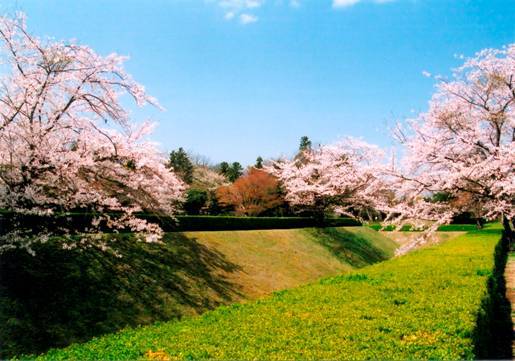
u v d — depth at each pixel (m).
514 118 19.22
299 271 23.77
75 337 11.18
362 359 4.52
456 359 4.53
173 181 18.59
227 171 78.12
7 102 12.16
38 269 12.84
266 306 7.52
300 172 32.59
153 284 15.23
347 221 40.94
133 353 5.26
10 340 10.09
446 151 18.16
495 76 18.20
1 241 12.61
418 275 10.04
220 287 17.52
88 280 13.58
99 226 17.33
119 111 13.97
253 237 25.98
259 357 4.68
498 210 17.92
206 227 24.84
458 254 14.22
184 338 5.72
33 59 12.36
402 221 19.12
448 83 19.38
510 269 18.47
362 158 29.25
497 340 8.90
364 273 11.10
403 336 5.42
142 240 18.09
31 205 13.01
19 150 12.13
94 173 14.81
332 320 6.21
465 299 7.29
